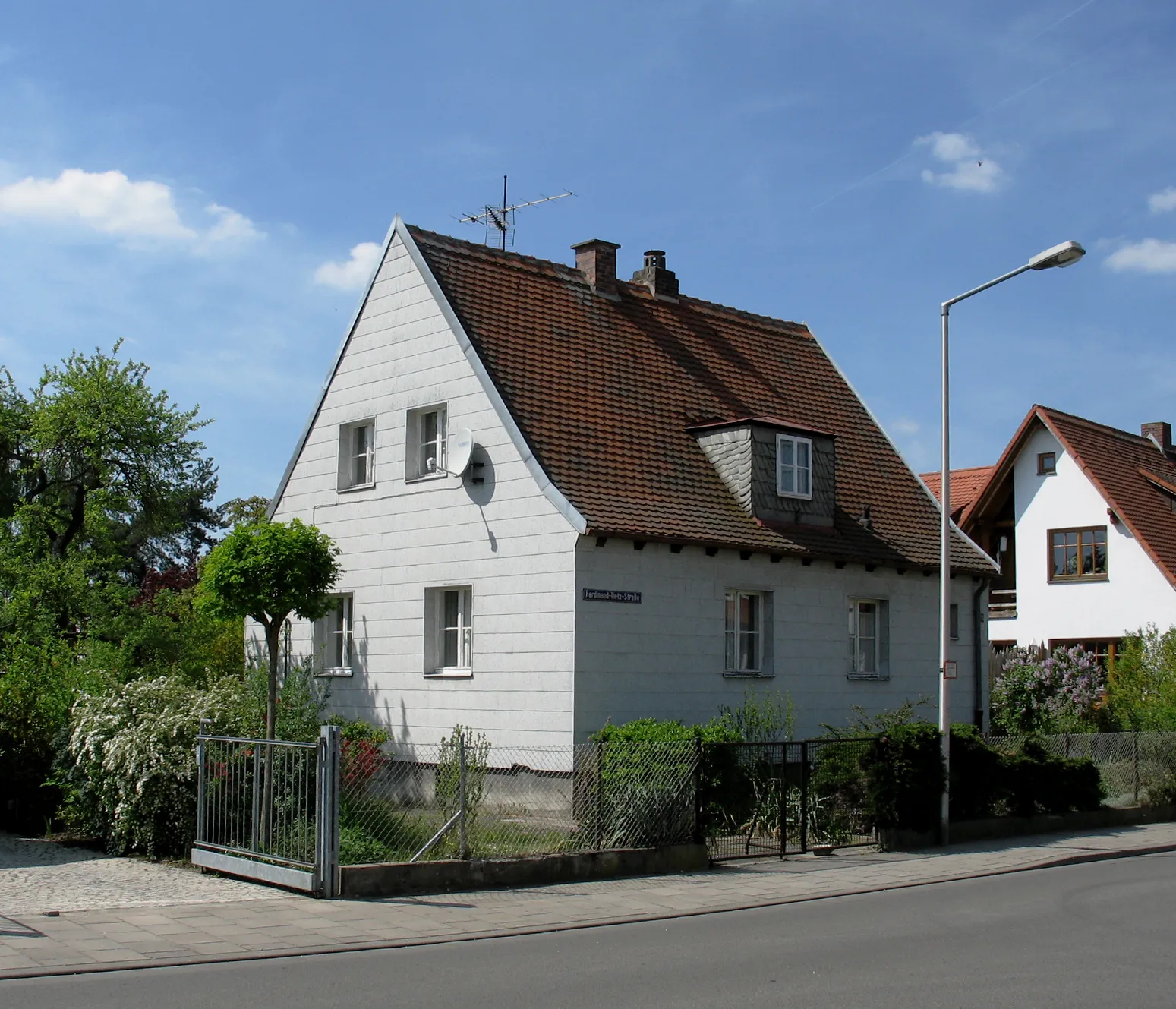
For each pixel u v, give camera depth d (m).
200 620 29.80
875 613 23.52
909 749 17.25
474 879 12.88
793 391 25.81
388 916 11.30
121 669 21.58
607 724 18.58
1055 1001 8.35
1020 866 15.59
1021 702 29.50
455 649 20.78
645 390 22.45
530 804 16.50
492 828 13.67
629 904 12.27
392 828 13.17
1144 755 21.98
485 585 19.83
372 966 9.34
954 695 24.94
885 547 23.36
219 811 13.62
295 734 18.14
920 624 24.12
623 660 18.91
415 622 21.05
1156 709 26.19
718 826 15.30
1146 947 10.36
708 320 25.95
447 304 21.02
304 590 17.50
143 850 14.80
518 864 13.20
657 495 20.25
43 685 17.78
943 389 17.92
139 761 14.32
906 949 10.20
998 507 37.97
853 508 23.95
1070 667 30.25
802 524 22.14
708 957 9.79
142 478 34.47
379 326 22.47
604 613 18.73
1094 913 12.18
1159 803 21.69
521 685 19.06
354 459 23.14
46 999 8.13
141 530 45.78
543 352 21.52
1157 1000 8.42
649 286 25.33
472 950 10.05
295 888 12.24
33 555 31.61
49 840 15.95
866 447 26.09
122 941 9.98
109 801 14.79
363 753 13.52
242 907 11.54
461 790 13.09
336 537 22.84
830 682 22.16
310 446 23.67
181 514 36.69
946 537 17.81
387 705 21.33
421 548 21.11
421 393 21.41
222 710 15.84
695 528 19.92
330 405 23.31
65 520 35.47
